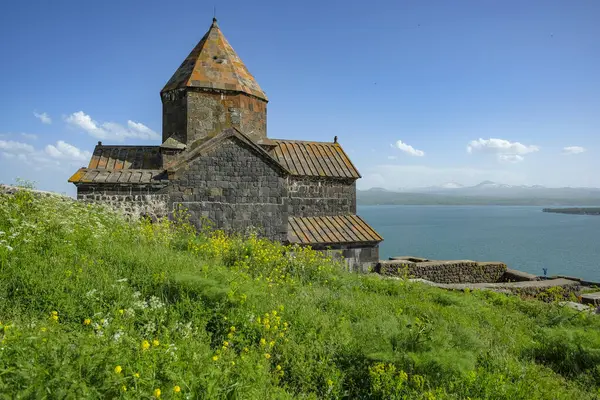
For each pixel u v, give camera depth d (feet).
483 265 69.00
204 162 51.24
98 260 26.40
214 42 59.41
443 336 22.88
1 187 35.24
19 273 21.72
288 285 33.12
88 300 20.58
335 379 18.31
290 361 19.38
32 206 33.76
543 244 273.13
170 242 39.99
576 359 25.07
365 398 17.93
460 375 19.40
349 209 67.92
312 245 56.90
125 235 36.40
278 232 53.72
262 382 15.96
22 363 12.16
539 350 26.71
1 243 24.17
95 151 55.57
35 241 26.84
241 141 52.54
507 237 333.62
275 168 53.93
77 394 11.32
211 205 51.26
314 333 22.07
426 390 18.42
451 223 570.46
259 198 53.11
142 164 54.95
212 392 13.66
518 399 18.78
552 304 42.22
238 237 48.01
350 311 28.66
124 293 22.08
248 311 22.45
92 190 47.44
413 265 62.49
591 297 48.16
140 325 20.02
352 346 21.15
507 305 42.27
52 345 13.51
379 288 42.24
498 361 22.71
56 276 22.31
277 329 21.22
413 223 569.23
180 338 18.44
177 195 50.03
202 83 54.39
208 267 29.81
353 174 67.41
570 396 20.15
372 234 61.67
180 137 55.01
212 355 17.20
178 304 22.11
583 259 194.90
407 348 21.31
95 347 13.88
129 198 48.34
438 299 39.75
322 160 68.08
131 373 13.08
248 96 57.52
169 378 13.56
